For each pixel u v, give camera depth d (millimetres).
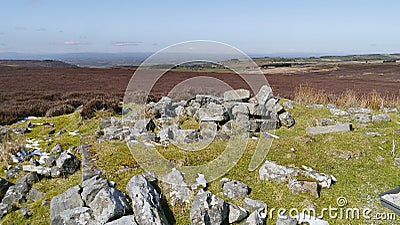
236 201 7078
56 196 6754
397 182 7957
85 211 6098
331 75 47531
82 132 11695
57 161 8406
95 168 7859
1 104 17484
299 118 13414
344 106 16203
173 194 6969
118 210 6016
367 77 44969
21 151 9727
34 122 13617
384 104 16562
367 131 11539
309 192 7277
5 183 7570
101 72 42531
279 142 10039
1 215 6672
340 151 9453
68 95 21297
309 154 9289
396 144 10117
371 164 8852
